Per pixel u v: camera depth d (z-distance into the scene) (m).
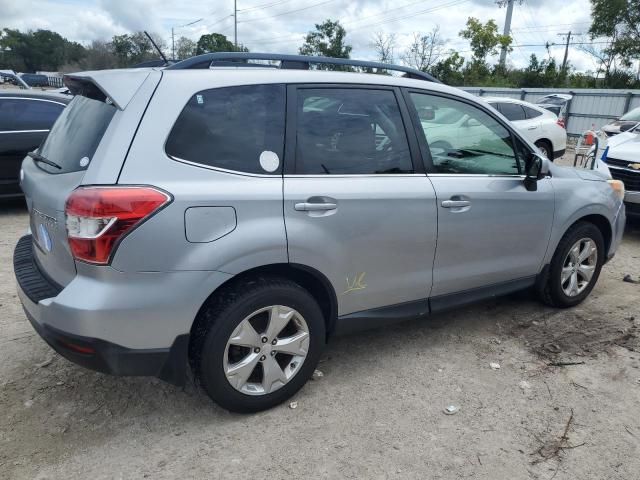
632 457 2.65
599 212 4.31
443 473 2.51
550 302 4.34
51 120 7.14
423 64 37.25
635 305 4.54
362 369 3.42
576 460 2.62
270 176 2.73
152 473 2.47
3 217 7.00
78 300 2.37
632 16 33.31
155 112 2.50
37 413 2.88
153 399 3.04
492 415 2.96
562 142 12.52
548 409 3.03
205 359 2.65
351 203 2.94
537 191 3.85
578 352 3.69
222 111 2.67
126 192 2.34
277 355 2.97
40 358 3.42
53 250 2.60
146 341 2.48
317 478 2.46
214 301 2.66
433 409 3.00
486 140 3.65
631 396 3.17
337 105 3.03
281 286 2.77
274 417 2.90
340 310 3.11
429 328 4.03
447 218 3.35
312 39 46.38
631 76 34.47
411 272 3.31
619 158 6.71
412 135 3.28
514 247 3.81
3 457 2.54
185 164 2.51
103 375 3.25
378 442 2.71
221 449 2.64
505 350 3.71
